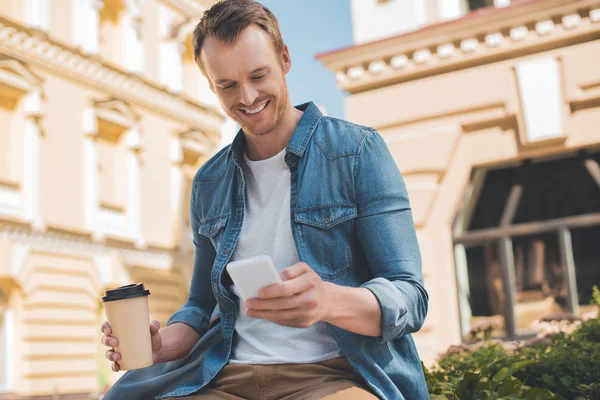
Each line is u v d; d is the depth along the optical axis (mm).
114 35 15430
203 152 17297
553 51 7707
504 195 7992
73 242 13508
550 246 7660
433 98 8078
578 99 7539
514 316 7676
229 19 1606
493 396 2266
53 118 13422
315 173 1688
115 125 14969
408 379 1644
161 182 15945
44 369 12562
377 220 1621
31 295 12578
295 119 1768
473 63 8023
